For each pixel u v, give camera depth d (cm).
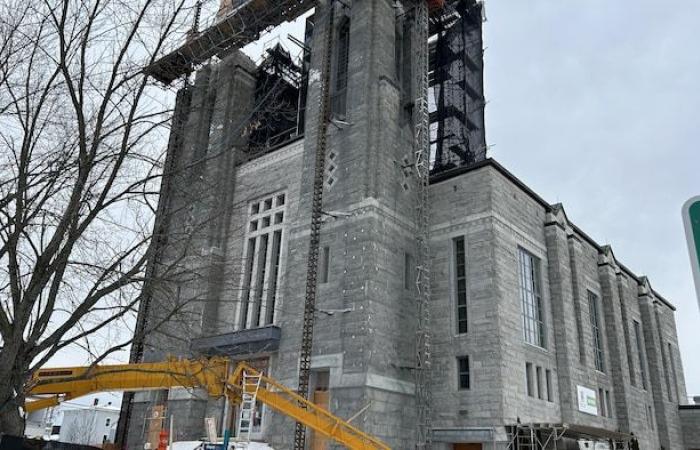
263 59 4878
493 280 3244
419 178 3641
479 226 3412
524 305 3503
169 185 1545
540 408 3297
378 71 3778
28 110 1267
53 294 1241
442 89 4750
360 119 3616
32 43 1322
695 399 6006
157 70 1530
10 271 1215
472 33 4981
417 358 3228
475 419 3042
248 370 2253
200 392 3453
